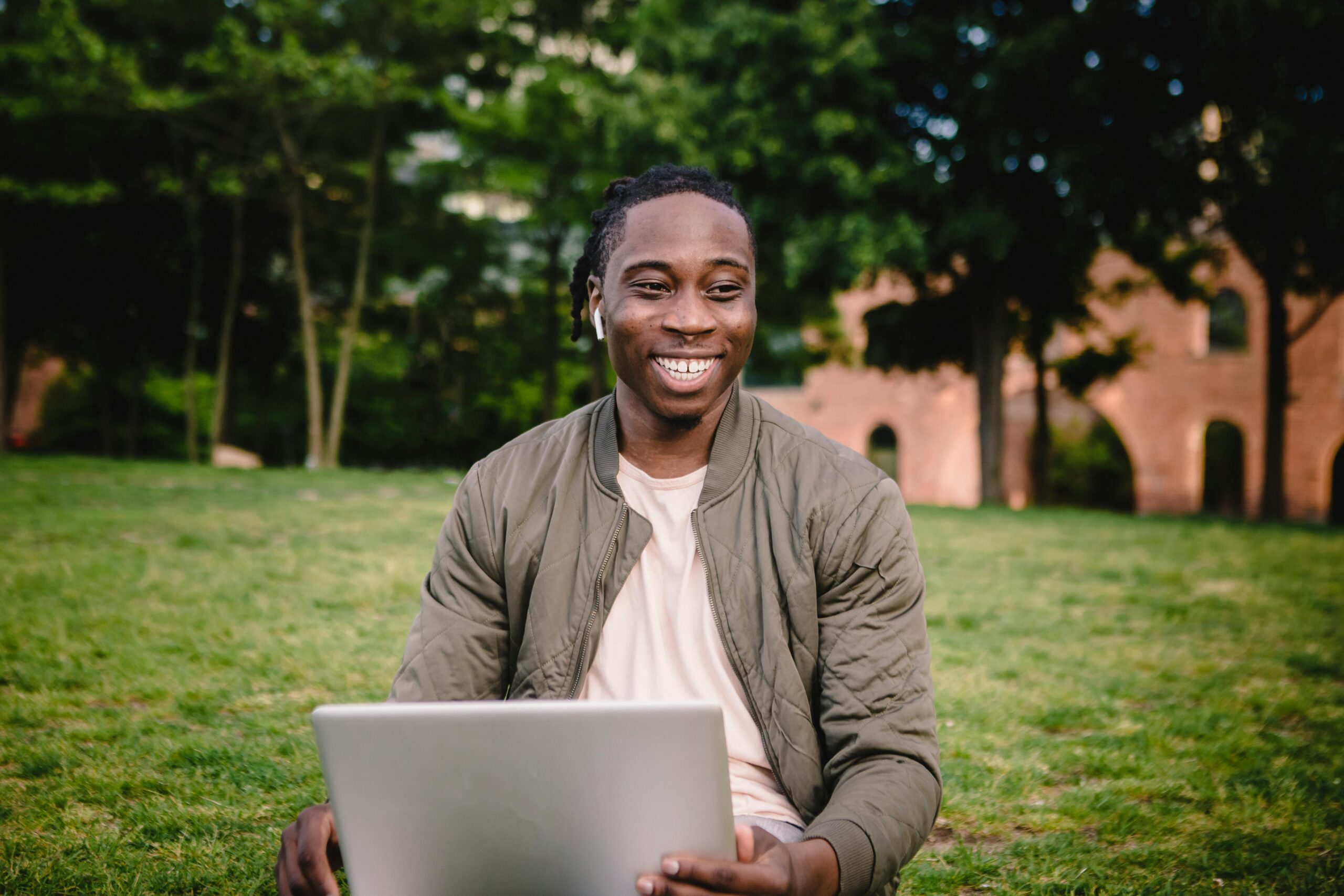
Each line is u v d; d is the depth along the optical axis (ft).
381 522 31.45
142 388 90.22
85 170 66.28
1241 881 8.70
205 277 72.74
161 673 14.02
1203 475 83.82
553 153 59.82
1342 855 9.28
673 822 4.06
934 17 46.80
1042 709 13.70
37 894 7.82
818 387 97.40
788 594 5.02
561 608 5.16
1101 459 89.45
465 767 4.08
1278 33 41.50
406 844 4.20
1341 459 79.56
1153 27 43.83
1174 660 16.79
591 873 4.15
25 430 101.45
